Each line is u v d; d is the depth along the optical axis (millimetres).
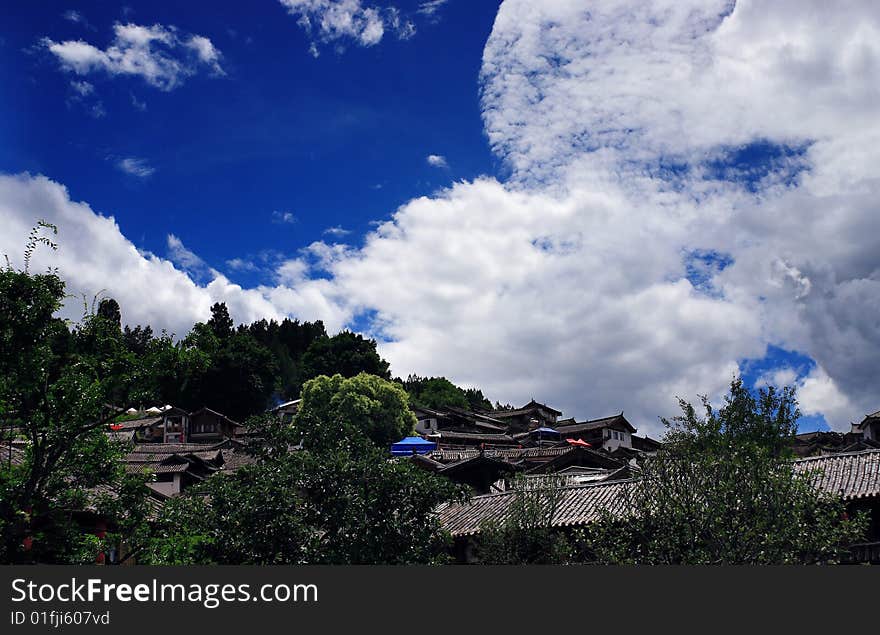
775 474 15320
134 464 45938
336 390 74312
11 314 14602
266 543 17469
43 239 15273
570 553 20078
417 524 18594
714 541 15016
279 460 19188
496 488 37594
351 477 18453
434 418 97688
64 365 16344
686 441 16375
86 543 16375
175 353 17016
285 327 144500
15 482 15914
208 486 19297
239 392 94562
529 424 110000
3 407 15633
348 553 17688
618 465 41469
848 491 22359
